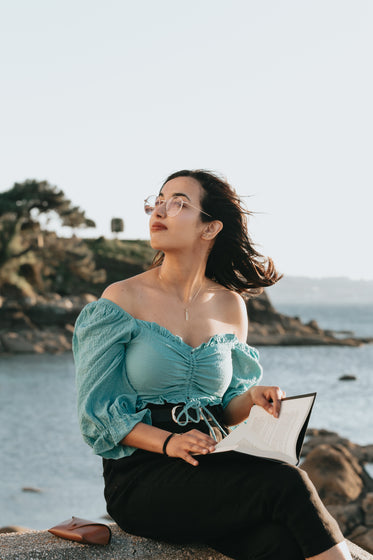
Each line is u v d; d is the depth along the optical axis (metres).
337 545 2.37
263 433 2.67
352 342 78.44
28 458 17.28
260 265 3.44
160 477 2.69
